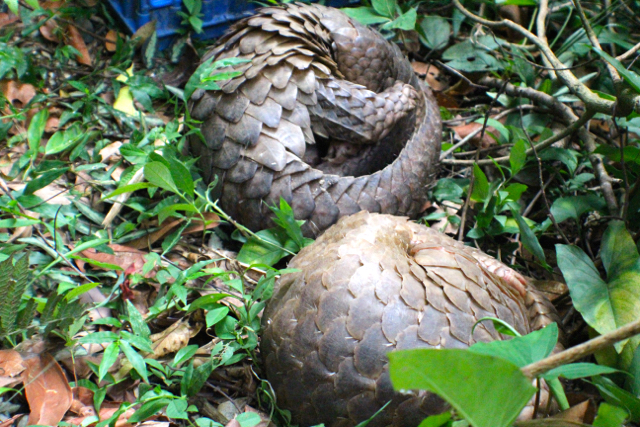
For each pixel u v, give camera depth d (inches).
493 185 127.3
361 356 78.2
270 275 91.4
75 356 94.7
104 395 86.4
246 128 116.4
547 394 84.2
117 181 122.1
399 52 144.2
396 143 134.0
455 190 135.6
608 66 121.8
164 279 104.9
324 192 114.6
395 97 126.3
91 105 135.8
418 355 48.8
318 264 86.4
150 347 89.3
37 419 84.5
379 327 78.5
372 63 133.1
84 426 82.8
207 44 155.0
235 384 97.3
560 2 178.7
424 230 105.5
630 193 118.4
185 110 131.8
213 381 97.9
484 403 52.4
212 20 154.4
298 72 119.3
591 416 74.4
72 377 93.5
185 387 87.9
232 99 119.3
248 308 95.3
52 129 132.4
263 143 115.4
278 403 87.0
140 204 120.5
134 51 150.1
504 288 93.7
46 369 89.9
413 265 85.9
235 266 113.8
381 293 80.1
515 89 154.7
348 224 98.3
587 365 62.1
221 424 88.0
